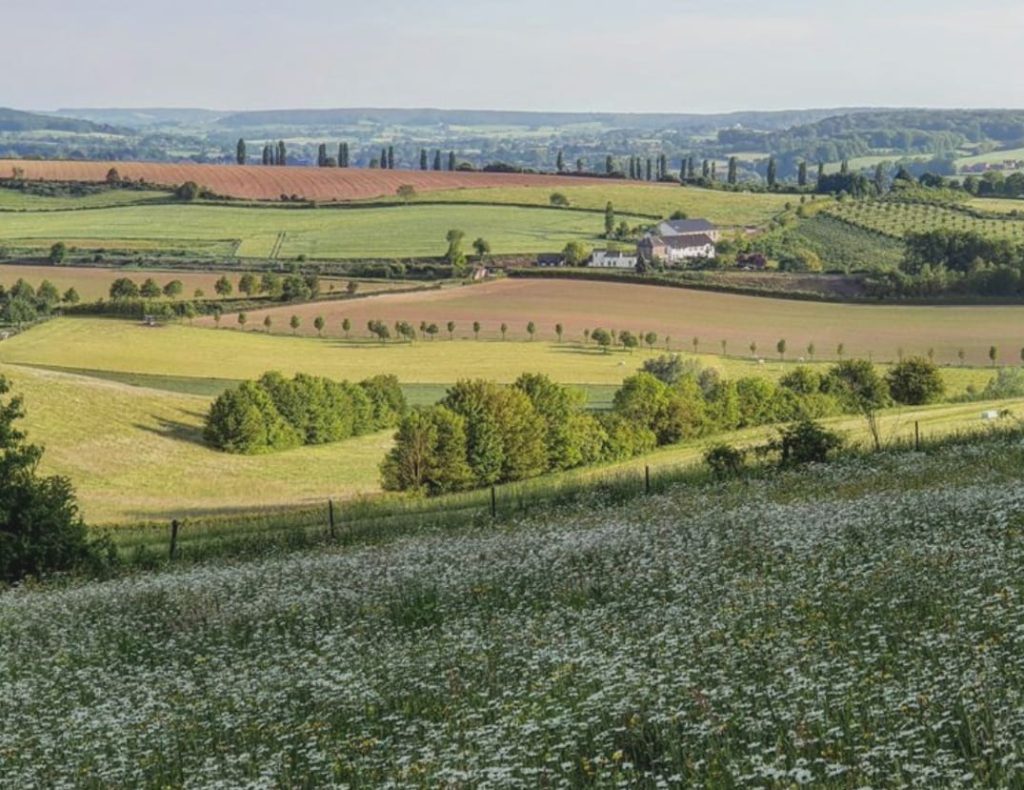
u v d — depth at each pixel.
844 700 12.70
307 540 38.25
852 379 95.62
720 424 83.56
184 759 14.88
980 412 65.56
